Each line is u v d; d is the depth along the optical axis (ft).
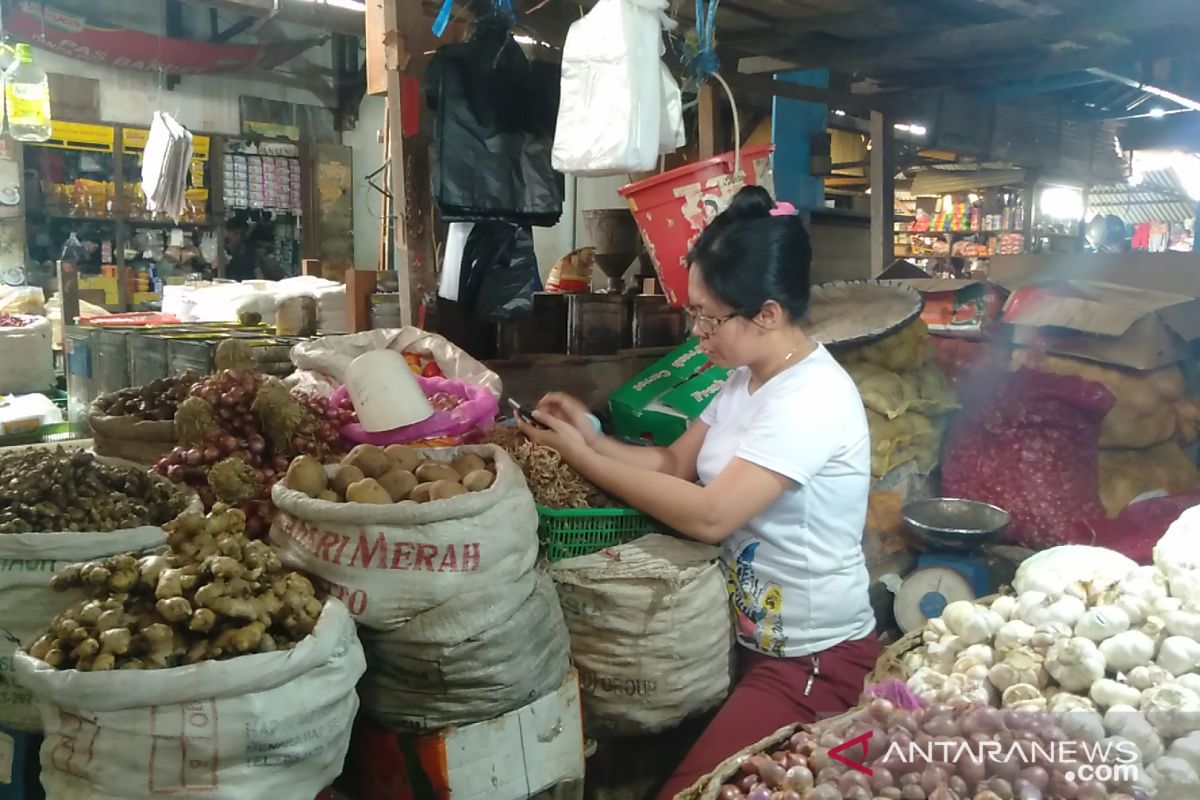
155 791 3.76
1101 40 12.52
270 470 5.74
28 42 18.79
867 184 18.43
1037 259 10.68
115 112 20.88
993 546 8.37
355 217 24.91
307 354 7.24
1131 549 8.03
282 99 23.49
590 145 6.55
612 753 6.35
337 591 4.58
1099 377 8.73
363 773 5.32
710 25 7.24
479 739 4.88
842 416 5.68
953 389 9.29
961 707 4.22
